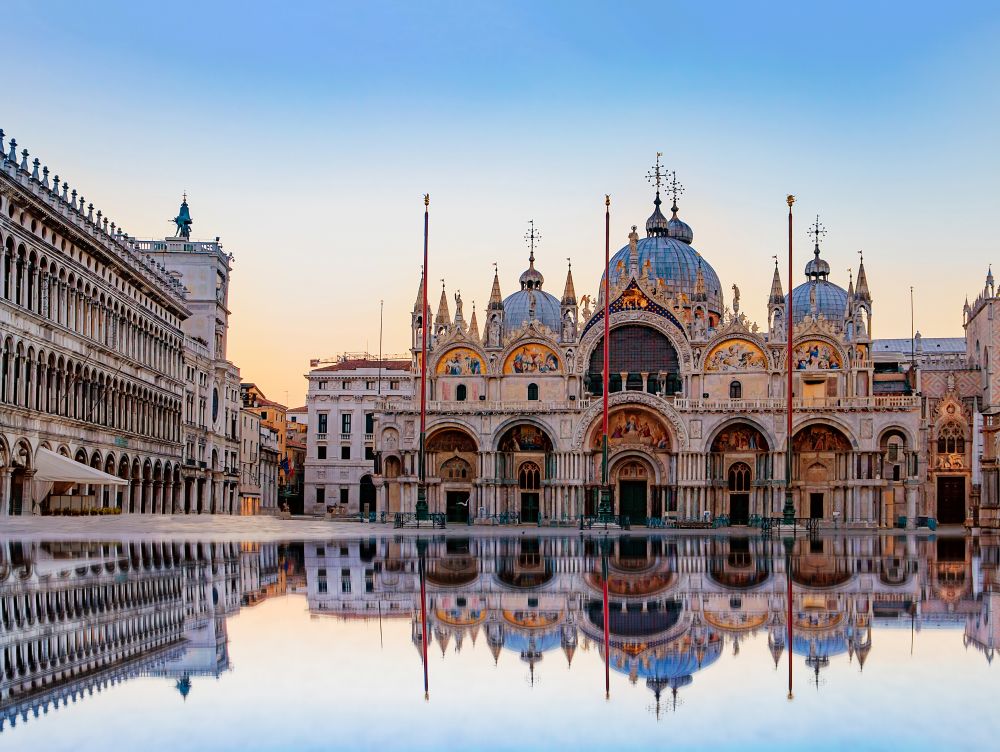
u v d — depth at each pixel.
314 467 179.50
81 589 26.98
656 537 81.62
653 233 158.88
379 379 171.12
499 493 131.50
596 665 16.23
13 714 12.68
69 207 89.25
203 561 38.69
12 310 75.81
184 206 151.50
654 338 134.12
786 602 25.17
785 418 126.88
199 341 140.38
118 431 101.06
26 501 79.88
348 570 35.56
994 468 124.12
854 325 128.38
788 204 105.12
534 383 132.75
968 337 152.25
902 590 28.73
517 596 26.45
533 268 172.88
